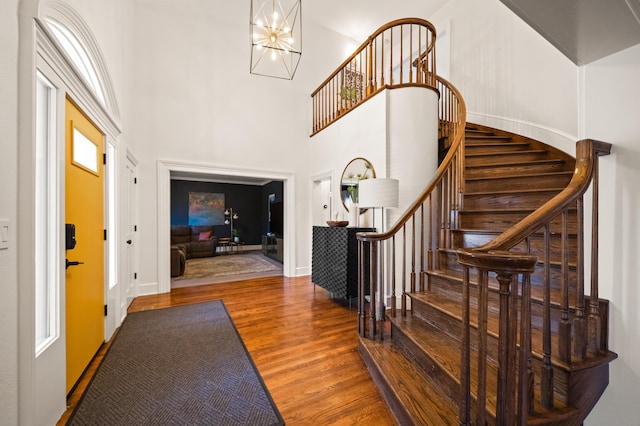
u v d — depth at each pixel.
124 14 3.21
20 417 1.18
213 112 4.55
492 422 1.16
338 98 4.72
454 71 5.10
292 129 5.26
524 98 3.98
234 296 3.88
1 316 1.08
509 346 0.94
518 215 2.34
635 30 1.25
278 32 4.07
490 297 1.90
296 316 3.10
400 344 2.04
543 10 1.19
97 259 2.24
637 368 1.32
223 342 2.44
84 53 2.03
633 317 1.33
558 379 1.24
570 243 1.74
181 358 2.16
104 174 2.43
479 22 4.67
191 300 3.69
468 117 4.86
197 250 7.76
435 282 2.37
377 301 3.33
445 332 1.92
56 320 1.54
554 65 3.62
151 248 4.03
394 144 3.31
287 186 5.25
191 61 4.39
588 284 1.49
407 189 3.23
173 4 4.27
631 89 1.36
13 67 1.15
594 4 1.11
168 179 4.19
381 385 1.73
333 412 1.57
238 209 9.64
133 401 1.64
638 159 1.34
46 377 1.41
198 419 1.50
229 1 4.70
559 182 2.65
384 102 3.34
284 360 2.14
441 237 2.74
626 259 1.36
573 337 1.32
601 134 1.45
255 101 4.91
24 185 1.20
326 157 4.80
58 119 1.56
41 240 1.52
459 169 2.84
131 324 2.84
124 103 3.15
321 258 3.91
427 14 5.56
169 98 4.21
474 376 1.41
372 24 5.74
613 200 1.40
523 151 3.46
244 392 1.73
